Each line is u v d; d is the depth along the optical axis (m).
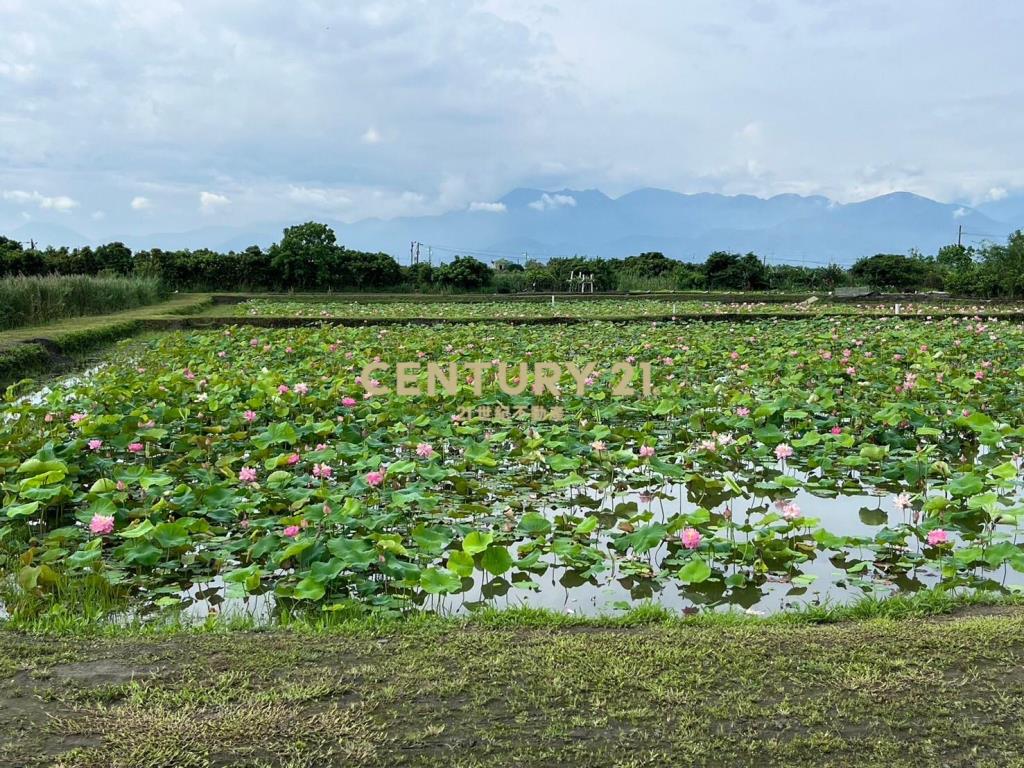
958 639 3.04
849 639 3.07
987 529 4.68
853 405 7.19
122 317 17.91
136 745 2.39
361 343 12.30
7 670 2.83
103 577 3.70
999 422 6.92
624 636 3.13
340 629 3.24
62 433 6.24
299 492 4.77
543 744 2.41
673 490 5.59
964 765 2.31
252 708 2.58
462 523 4.77
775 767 2.31
